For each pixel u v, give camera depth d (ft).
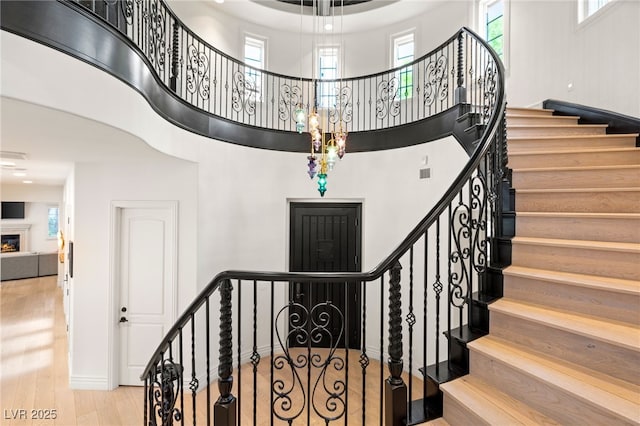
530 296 6.52
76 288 13.09
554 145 10.81
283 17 20.26
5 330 18.66
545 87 15.74
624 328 5.10
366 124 21.48
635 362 4.61
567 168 8.57
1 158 12.29
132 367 13.44
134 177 13.35
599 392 4.47
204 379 13.61
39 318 20.67
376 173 16.33
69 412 11.37
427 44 20.07
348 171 16.92
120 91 7.86
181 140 12.23
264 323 16.43
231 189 14.98
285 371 14.60
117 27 8.00
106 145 9.84
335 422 10.73
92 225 13.20
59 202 31.22
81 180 13.20
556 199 8.04
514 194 8.26
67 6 6.47
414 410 6.03
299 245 17.72
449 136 13.20
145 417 7.80
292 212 17.76
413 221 14.85
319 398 12.26
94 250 13.16
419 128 14.62
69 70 6.49
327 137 17.02
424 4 19.40
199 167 13.37
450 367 6.37
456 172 12.87
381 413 6.00
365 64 21.68
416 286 14.46
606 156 9.46
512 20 17.25
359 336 17.42
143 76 9.06
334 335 17.51
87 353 13.01
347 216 17.66
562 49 14.97
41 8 6.00
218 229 14.37
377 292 16.48
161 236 13.60
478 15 18.48
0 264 30.55
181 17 18.01
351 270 17.52
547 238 7.36
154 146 10.09
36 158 12.26
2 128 7.86
